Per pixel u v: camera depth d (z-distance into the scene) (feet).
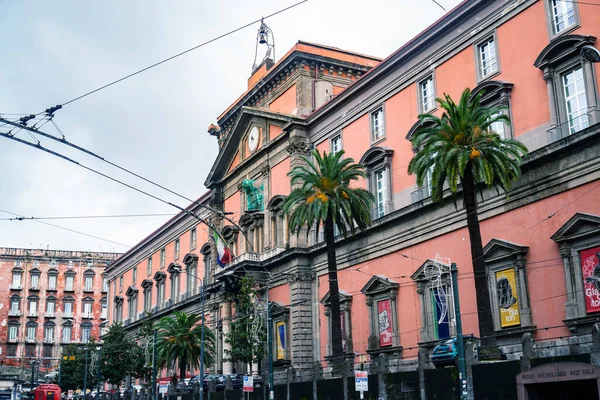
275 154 167.53
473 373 86.17
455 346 91.56
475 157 91.50
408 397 96.94
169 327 175.63
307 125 159.02
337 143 150.51
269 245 165.07
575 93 97.14
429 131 97.45
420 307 119.75
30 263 349.20
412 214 123.44
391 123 133.59
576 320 90.79
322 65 167.12
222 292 175.94
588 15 96.02
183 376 175.01
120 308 285.64
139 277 268.41
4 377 325.62
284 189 161.58
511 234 103.35
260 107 183.83
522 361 79.61
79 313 351.05
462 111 94.07
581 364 70.38
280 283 158.71
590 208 91.71
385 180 133.08
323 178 122.83
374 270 133.08
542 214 98.73
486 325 90.02
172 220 237.45
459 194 113.19
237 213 185.47
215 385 152.56
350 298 138.21
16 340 336.29
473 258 92.73
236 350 148.87
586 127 93.20
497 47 110.22
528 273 99.66
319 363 123.54
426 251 120.26
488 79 110.73
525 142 102.89
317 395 117.80
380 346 128.36
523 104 104.22
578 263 92.53
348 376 110.42
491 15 111.96
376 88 138.92
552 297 95.50
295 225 125.18
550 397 76.69
